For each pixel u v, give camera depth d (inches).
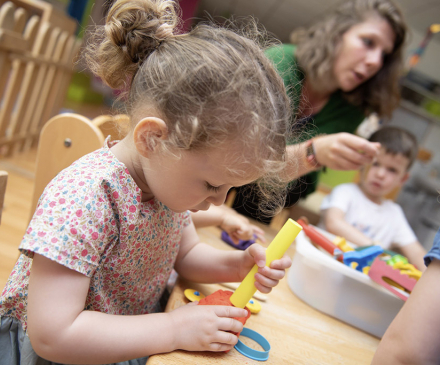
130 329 18.5
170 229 24.9
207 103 18.2
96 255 19.3
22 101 87.6
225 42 20.2
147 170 20.5
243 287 21.9
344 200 63.4
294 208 81.9
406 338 16.9
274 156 20.0
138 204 21.3
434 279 17.3
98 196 19.4
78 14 149.3
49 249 17.7
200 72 18.5
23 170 82.4
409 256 65.7
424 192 132.9
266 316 25.5
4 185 20.9
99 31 23.0
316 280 28.9
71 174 20.0
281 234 22.2
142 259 23.0
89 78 218.5
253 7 229.9
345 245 34.1
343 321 28.3
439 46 170.4
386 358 17.3
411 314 17.2
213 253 27.6
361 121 60.0
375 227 65.3
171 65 19.4
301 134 31.6
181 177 19.5
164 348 18.6
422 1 146.7
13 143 89.3
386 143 64.1
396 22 49.1
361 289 27.6
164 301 30.2
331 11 53.5
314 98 54.9
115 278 21.9
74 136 30.5
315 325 26.5
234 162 18.9
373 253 31.1
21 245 17.9
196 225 33.5
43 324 17.5
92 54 23.1
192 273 27.5
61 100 109.6
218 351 19.9
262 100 19.2
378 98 54.7
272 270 21.7
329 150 34.3
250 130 18.6
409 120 159.0
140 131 19.1
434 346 16.4
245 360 19.8
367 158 33.9
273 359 20.7
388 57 52.9
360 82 51.3
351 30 48.7
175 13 23.3
